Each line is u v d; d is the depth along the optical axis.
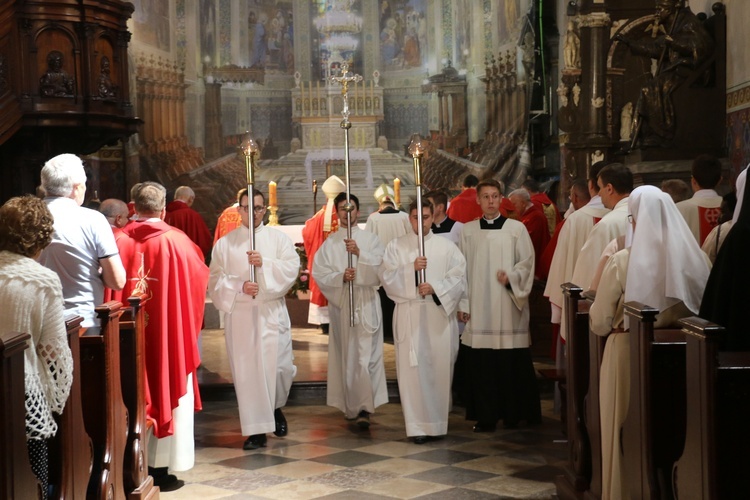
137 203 5.56
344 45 14.29
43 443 3.56
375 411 7.43
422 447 6.27
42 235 3.59
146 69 12.52
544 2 12.25
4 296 3.40
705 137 9.77
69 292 4.66
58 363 3.50
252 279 6.12
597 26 10.20
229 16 13.82
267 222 11.85
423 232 6.42
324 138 14.31
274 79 14.21
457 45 13.62
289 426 6.97
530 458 5.95
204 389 7.93
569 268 6.25
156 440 5.48
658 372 3.72
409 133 14.24
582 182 6.88
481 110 13.41
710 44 9.70
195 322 5.56
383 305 10.20
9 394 3.02
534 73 12.37
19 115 7.97
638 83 10.29
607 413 4.27
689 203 5.59
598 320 4.21
